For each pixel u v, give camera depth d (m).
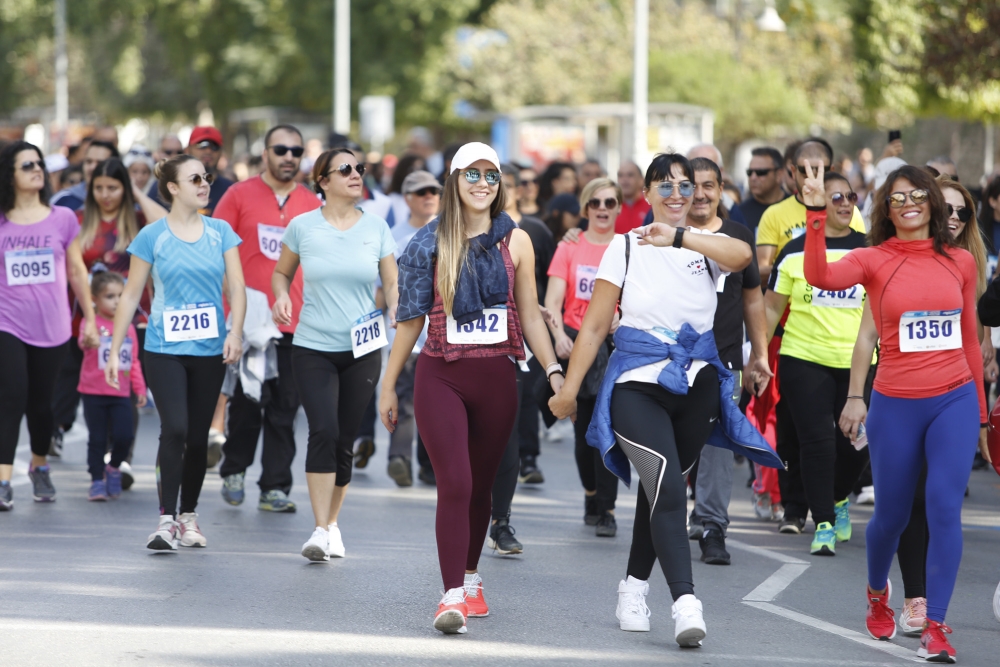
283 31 119.38
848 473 22.88
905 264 16.03
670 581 15.76
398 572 19.83
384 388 17.05
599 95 114.56
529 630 16.67
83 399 25.83
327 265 20.67
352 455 21.00
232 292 21.62
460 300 16.33
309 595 18.22
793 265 22.14
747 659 15.52
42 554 20.48
